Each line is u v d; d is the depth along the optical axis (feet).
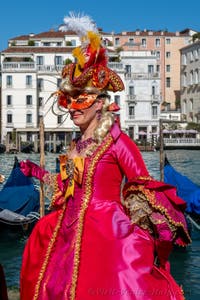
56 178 10.59
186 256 36.04
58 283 9.46
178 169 123.13
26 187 46.14
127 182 9.29
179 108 268.82
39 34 236.43
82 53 9.99
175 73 285.02
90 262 9.23
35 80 200.75
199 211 42.55
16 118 201.46
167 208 9.05
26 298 10.14
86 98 9.92
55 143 184.44
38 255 10.21
